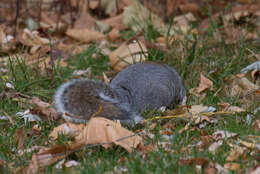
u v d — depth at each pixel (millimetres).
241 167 6965
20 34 15156
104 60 12812
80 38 14055
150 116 9086
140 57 11523
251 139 7934
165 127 8719
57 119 9211
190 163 7023
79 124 8328
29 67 11742
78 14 16562
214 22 14367
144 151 7566
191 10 16969
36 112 9219
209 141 7988
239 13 15203
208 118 8828
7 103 10156
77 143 7438
